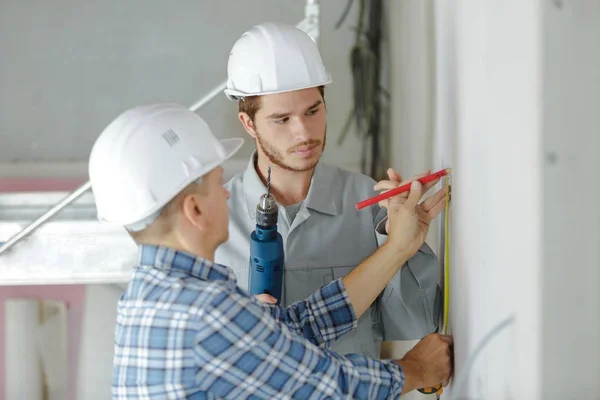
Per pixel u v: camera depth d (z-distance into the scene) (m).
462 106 1.52
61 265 2.58
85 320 2.95
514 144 1.12
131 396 1.27
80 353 2.94
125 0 3.29
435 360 1.60
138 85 3.35
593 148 1.01
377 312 1.86
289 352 1.28
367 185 1.90
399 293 1.75
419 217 1.63
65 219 2.73
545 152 1.01
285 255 1.83
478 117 1.37
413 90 2.39
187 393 1.24
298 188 1.86
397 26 2.88
